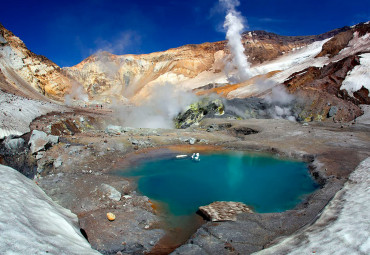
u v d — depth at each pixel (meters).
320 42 153.00
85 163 15.62
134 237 8.20
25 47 51.69
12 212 6.04
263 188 12.97
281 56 168.12
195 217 9.88
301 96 43.12
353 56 51.72
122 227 8.62
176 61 179.12
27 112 22.59
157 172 15.29
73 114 30.98
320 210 8.98
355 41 82.38
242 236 7.84
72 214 8.39
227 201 11.06
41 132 16.22
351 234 5.99
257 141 23.05
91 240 7.74
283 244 6.61
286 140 22.77
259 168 16.20
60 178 12.43
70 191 10.83
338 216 7.22
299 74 68.94
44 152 15.51
